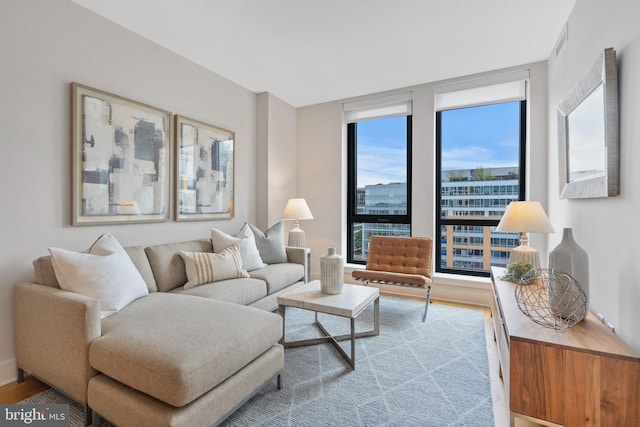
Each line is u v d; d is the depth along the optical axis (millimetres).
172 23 2447
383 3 2219
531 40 2723
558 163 2484
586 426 1260
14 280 1896
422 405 1656
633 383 1204
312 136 4461
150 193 2674
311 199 4473
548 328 1460
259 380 1606
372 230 4293
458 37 2676
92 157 2258
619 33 1528
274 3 2209
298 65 3199
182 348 1344
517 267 2250
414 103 3760
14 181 1897
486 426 1505
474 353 2250
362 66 3230
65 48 2129
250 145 3893
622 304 1473
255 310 1833
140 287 2014
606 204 1661
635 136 1373
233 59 3062
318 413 1583
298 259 3484
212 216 3305
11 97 1882
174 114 2910
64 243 2131
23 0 1927
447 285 3557
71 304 1493
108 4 2203
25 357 1756
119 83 2457
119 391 1344
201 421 1282
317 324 2768
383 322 2859
